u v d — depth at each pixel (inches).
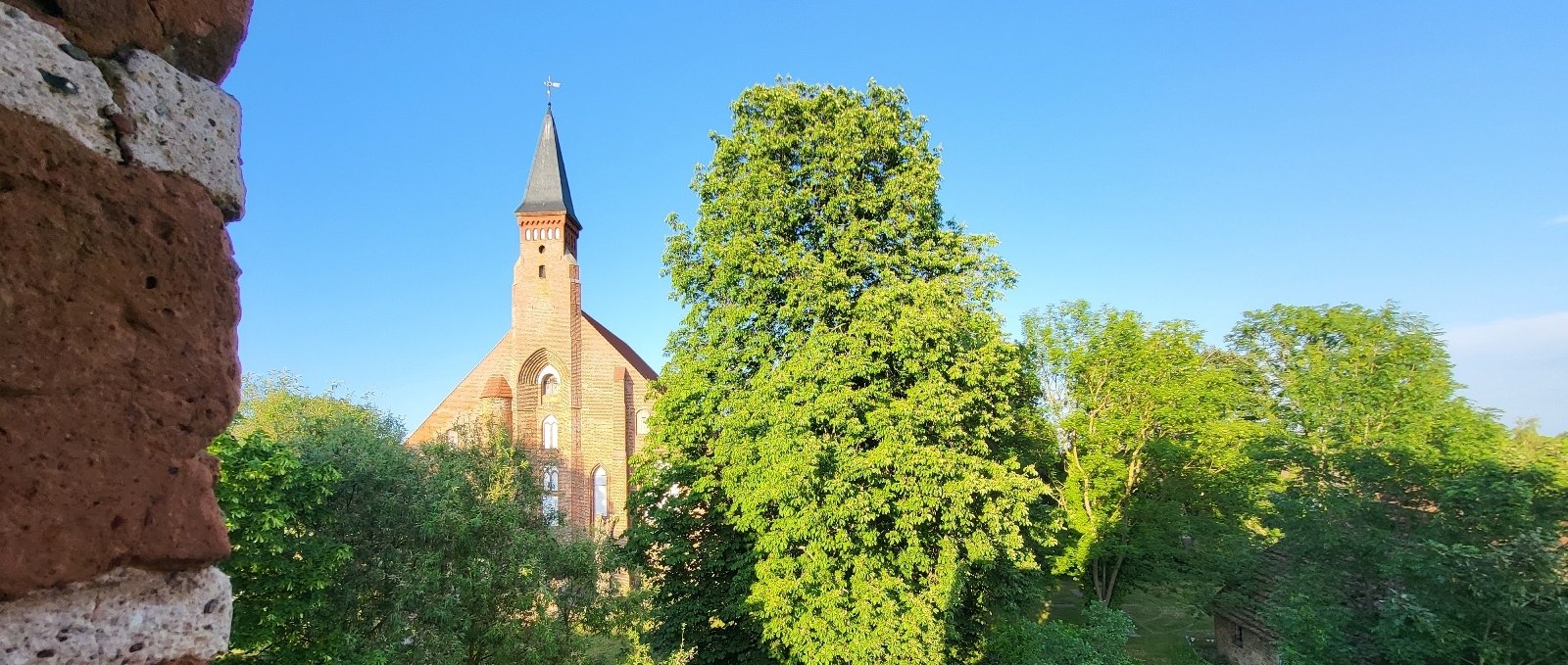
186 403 55.0
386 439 762.2
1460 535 512.7
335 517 551.8
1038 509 810.8
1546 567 462.3
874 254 627.5
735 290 646.5
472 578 627.5
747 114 698.8
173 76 58.1
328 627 528.7
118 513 50.4
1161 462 1021.2
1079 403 1083.9
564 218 1450.5
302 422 879.7
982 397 611.5
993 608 713.6
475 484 737.6
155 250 53.9
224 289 59.0
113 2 54.7
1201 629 1144.8
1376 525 582.9
